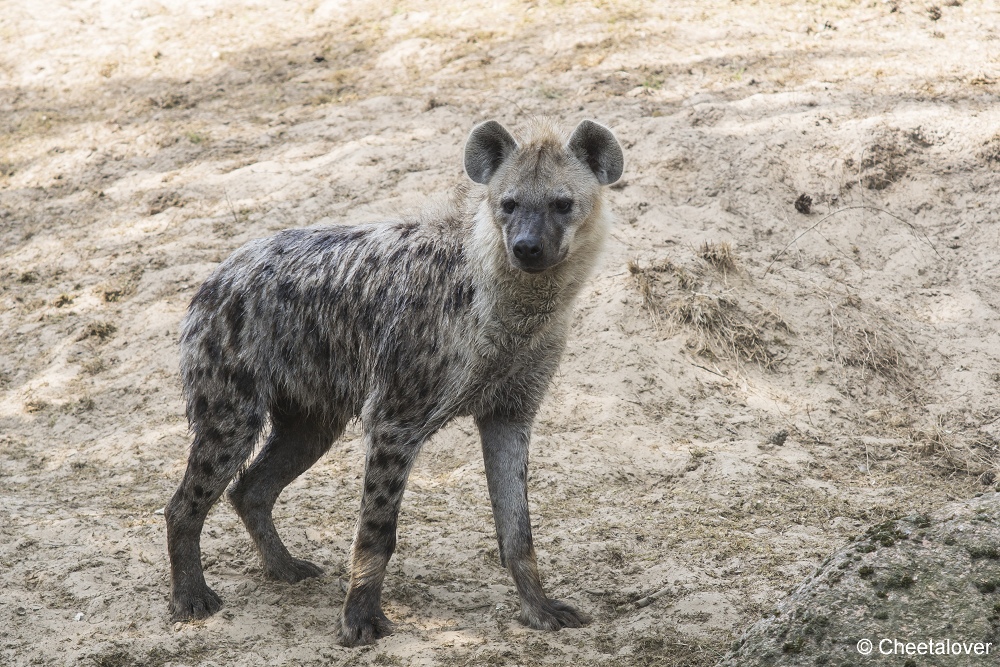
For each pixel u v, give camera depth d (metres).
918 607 6.33
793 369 13.08
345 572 9.43
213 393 8.61
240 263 8.97
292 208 16.27
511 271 7.98
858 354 13.21
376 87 19.55
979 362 13.19
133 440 12.44
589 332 13.23
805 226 15.16
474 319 8.09
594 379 12.63
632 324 13.32
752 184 15.62
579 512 10.43
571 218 8.05
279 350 8.76
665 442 11.74
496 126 8.32
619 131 16.89
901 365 13.20
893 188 15.73
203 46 22.02
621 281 13.91
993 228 15.02
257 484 9.17
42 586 9.16
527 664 7.70
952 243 14.98
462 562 9.49
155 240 16.36
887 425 12.32
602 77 18.47
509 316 8.09
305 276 8.78
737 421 12.19
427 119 18.03
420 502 10.81
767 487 10.84
